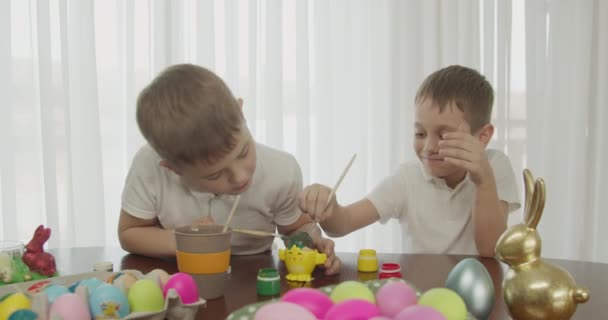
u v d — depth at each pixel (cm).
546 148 222
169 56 191
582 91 221
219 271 77
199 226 81
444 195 138
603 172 224
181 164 89
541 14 218
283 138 202
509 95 215
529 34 217
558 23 220
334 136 209
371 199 140
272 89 199
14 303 62
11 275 78
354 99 209
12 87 183
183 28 194
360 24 210
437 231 137
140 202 116
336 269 91
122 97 192
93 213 189
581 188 222
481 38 214
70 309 61
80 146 188
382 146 211
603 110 223
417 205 140
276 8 198
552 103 221
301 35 200
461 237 136
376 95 211
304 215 127
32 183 186
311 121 207
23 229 186
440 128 126
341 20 208
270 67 199
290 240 90
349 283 63
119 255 107
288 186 123
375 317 53
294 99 204
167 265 99
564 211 223
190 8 195
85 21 185
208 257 76
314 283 85
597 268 93
